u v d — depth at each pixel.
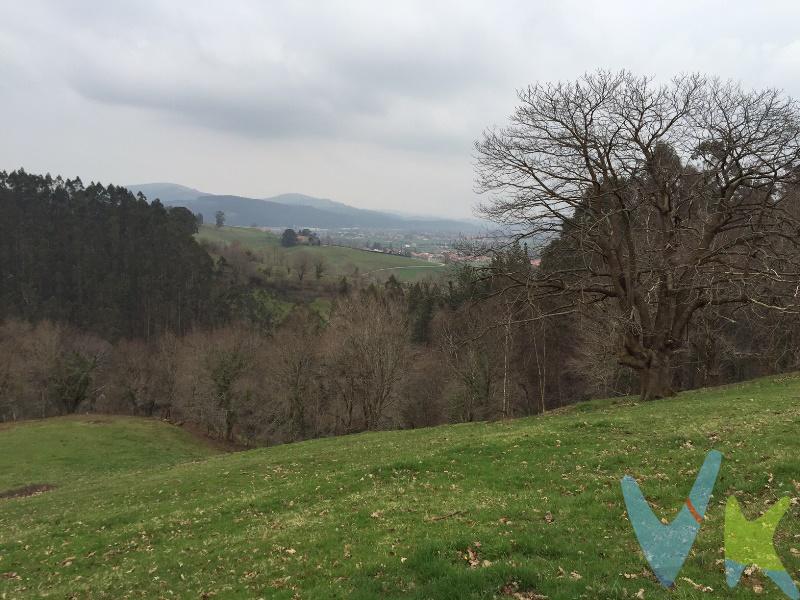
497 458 18.62
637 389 56.47
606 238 28.62
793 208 32.50
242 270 145.12
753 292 26.81
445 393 66.81
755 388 28.30
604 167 28.19
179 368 78.44
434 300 85.06
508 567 9.12
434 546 10.41
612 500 12.72
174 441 57.12
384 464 19.56
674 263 28.52
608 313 30.94
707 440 16.56
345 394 65.56
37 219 124.69
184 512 17.77
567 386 67.06
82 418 62.44
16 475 40.41
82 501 24.06
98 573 13.20
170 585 11.47
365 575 9.85
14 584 13.27
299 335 68.56
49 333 82.19
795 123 26.62
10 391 78.94
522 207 29.38
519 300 30.44
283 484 20.12
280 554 12.04
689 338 39.53
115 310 113.31
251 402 72.06
